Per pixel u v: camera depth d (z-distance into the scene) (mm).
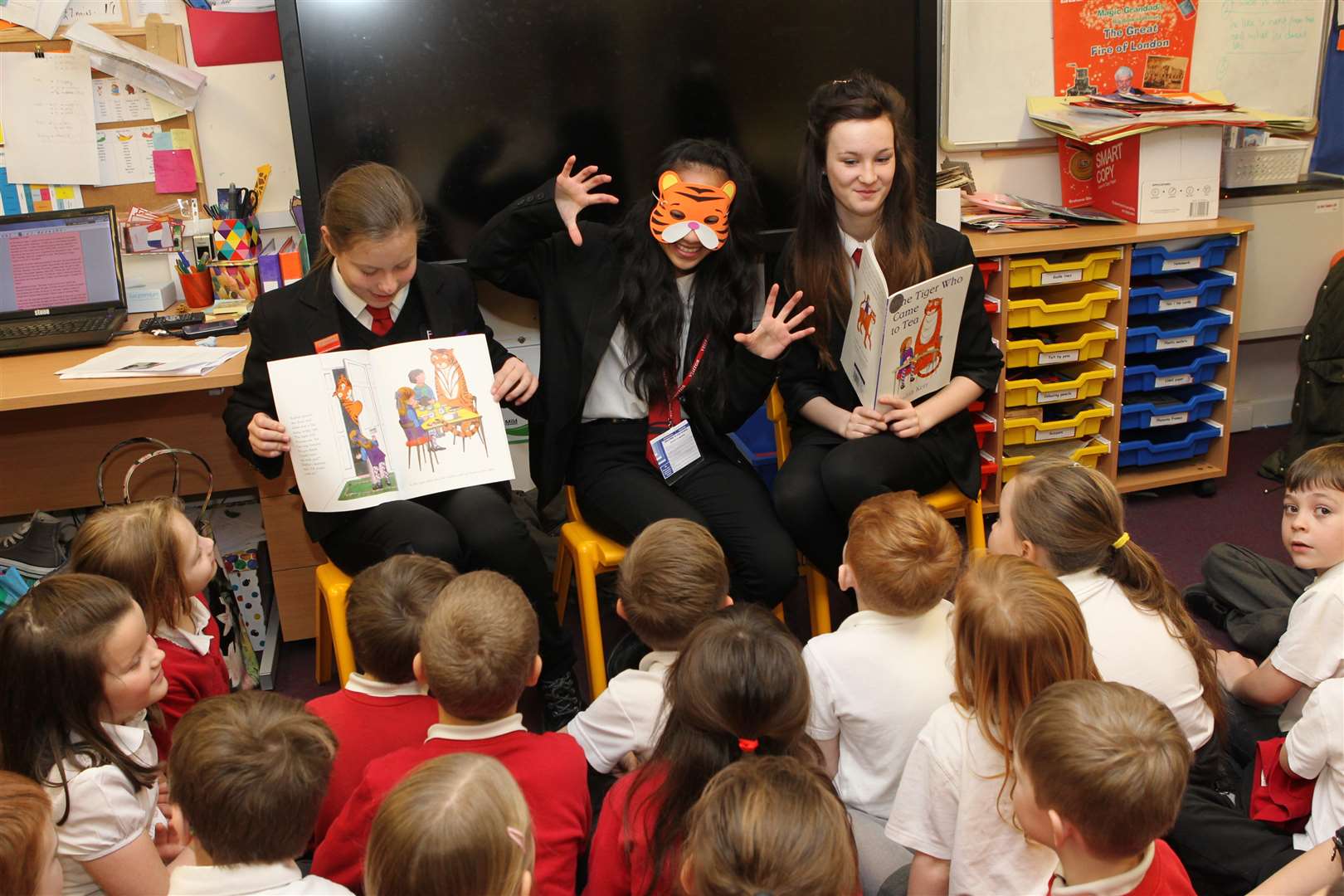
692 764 1281
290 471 2557
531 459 2445
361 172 2059
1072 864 1167
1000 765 1361
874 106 2295
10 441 2568
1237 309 3168
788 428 2629
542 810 1417
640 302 2314
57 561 2385
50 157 2674
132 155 2721
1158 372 3162
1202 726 1666
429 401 2176
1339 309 3203
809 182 2408
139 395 2221
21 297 2561
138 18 2654
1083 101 3189
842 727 1655
